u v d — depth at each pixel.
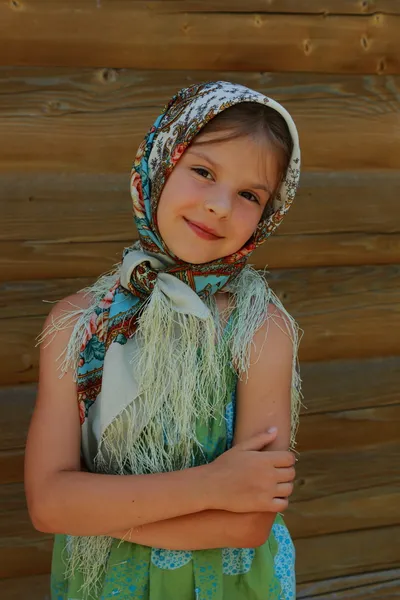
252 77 2.11
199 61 2.05
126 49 1.99
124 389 1.25
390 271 2.33
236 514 1.21
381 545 2.48
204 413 1.28
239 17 2.06
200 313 1.24
